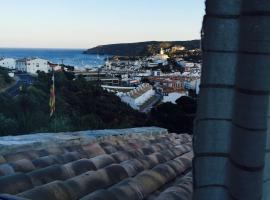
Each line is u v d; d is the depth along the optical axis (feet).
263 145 4.70
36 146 14.16
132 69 478.18
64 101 124.98
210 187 5.06
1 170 10.72
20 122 48.91
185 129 117.29
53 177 10.70
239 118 4.73
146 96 260.21
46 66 374.02
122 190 10.30
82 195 9.83
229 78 4.87
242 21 4.64
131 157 14.47
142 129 22.50
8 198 7.03
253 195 4.74
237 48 4.77
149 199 10.73
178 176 13.67
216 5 4.80
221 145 4.99
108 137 17.53
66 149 14.43
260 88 4.58
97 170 11.71
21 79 260.83
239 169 4.77
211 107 4.96
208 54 4.91
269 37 4.48
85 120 68.44
